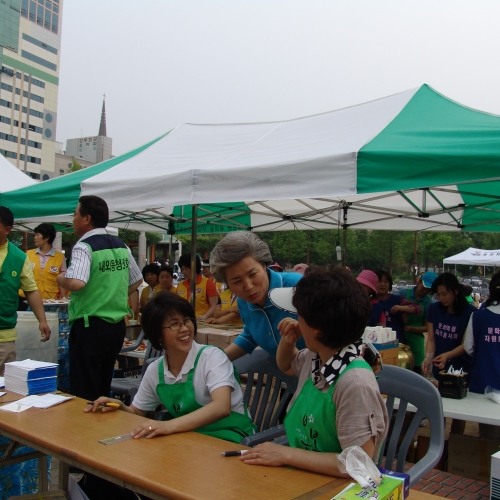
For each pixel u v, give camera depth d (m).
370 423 1.49
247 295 2.32
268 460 1.58
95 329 3.72
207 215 7.96
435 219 8.00
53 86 76.19
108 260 3.78
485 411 2.85
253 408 2.79
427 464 1.80
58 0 75.75
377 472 1.37
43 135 74.69
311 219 8.53
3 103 67.94
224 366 2.39
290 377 2.68
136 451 1.72
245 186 3.42
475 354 3.45
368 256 27.06
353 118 4.27
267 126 5.17
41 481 2.47
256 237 2.35
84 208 3.87
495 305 3.41
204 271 8.08
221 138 5.09
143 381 2.56
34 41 72.12
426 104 4.00
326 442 1.64
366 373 1.56
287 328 2.06
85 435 1.89
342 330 1.54
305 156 3.25
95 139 110.62
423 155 2.74
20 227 11.38
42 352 4.78
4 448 2.42
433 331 4.18
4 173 6.19
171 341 2.33
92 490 2.25
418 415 2.06
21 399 2.38
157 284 6.95
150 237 28.34
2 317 3.92
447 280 4.02
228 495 1.36
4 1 66.56
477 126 3.28
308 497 1.37
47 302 5.45
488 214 7.48
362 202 6.79
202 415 2.08
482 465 3.25
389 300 5.17
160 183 3.88
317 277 1.60
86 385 3.74
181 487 1.41
